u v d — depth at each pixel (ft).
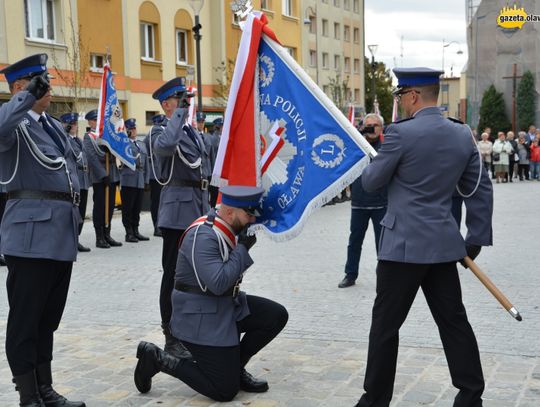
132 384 16.15
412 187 12.99
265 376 16.46
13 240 13.75
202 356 14.66
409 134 12.89
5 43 62.13
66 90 66.64
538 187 79.51
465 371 13.12
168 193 18.67
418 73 13.14
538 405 14.35
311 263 31.91
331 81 130.41
